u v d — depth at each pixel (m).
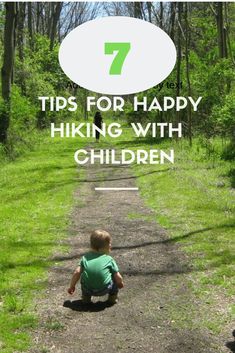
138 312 4.05
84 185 10.27
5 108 14.65
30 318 3.90
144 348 3.46
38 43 29.61
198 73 18.30
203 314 4.00
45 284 4.68
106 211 7.88
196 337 3.62
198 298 4.34
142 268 5.17
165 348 3.46
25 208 8.02
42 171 11.94
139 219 7.29
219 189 9.16
